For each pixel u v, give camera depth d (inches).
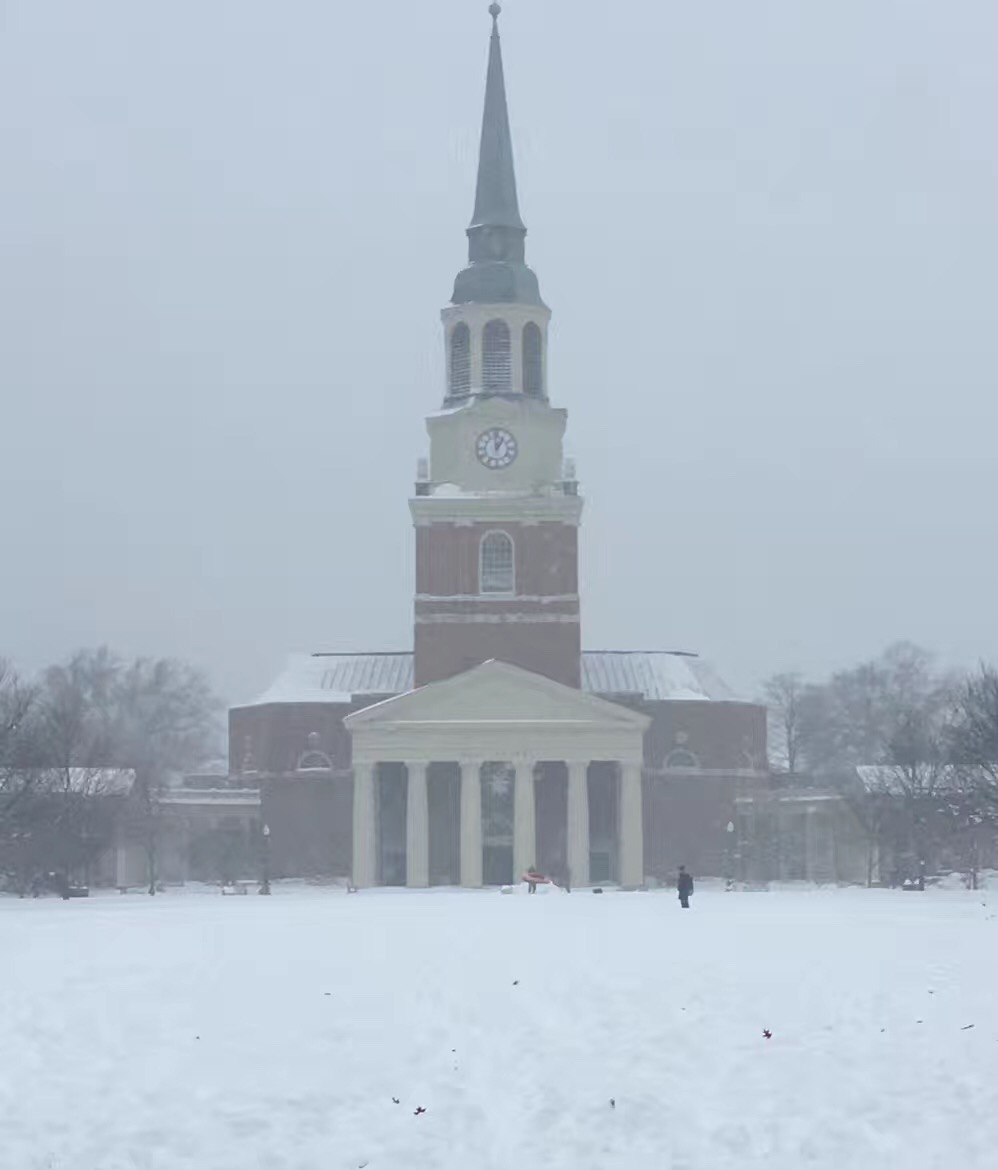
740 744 6338.6
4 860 4746.6
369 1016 1628.9
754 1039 1535.4
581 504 5989.2
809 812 6200.8
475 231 6171.3
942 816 5241.1
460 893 4864.7
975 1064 1446.9
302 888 5930.1
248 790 6412.4
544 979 1787.6
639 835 5826.8
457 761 5836.6
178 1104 1391.5
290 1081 1439.5
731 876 6171.3
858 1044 1507.1
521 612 5989.2
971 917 2566.4
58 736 5305.1
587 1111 1381.6
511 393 6058.1
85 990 1750.7
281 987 1756.9
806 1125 1342.3
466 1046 1534.2
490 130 6171.3
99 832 5157.5
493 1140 1333.7
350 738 6299.2
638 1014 1625.2
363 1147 1320.1
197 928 2386.8
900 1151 1296.8
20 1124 1354.6
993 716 4726.9
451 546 6013.8
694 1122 1358.3
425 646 5979.3
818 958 1894.7
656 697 6328.7
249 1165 1293.1
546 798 6072.8
